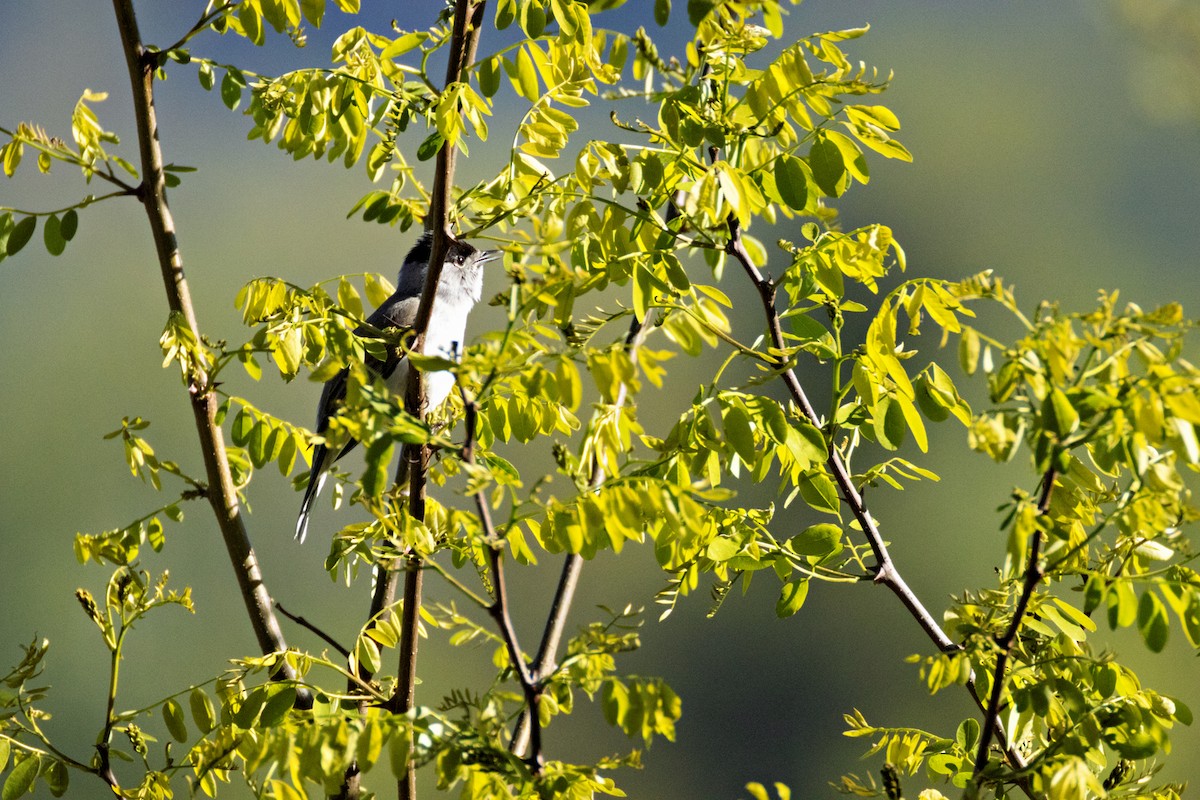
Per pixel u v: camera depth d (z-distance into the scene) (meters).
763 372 6.67
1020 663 5.79
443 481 6.72
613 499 5.24
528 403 6.69
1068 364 4.66
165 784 6.01
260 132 7.77
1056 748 5.33
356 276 7.55
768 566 6.67
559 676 5.06
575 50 6.81
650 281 6.02
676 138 6.21
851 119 6.12
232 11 7.36
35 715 6.29
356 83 7.18
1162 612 5.12
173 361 6.88
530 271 5.16
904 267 6.41
